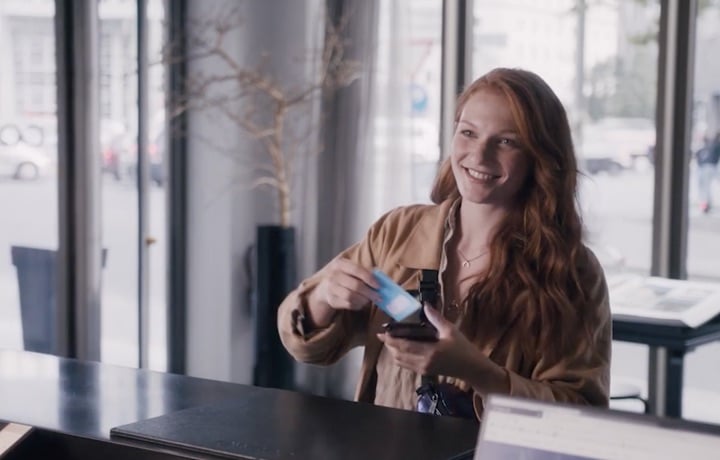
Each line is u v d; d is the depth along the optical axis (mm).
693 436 1017
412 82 5082
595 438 1053
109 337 4934
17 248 4430
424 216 2002
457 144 1840
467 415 1762
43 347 4594
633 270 4625
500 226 1848
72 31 4523
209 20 5211
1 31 4281
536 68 4793
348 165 5160
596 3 4609
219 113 5352
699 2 4398
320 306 1927
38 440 1446
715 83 4406
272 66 5422
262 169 5465
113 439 1382
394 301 1753
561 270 1780
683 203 4496
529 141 1771
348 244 5195
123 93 4906
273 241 5043
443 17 4984
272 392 1661
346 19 5070
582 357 1780
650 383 4609
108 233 4891
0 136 4320
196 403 1602
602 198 4648
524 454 1072
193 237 5391
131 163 5000
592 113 4656
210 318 5430
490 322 1818
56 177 4547
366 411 1515
